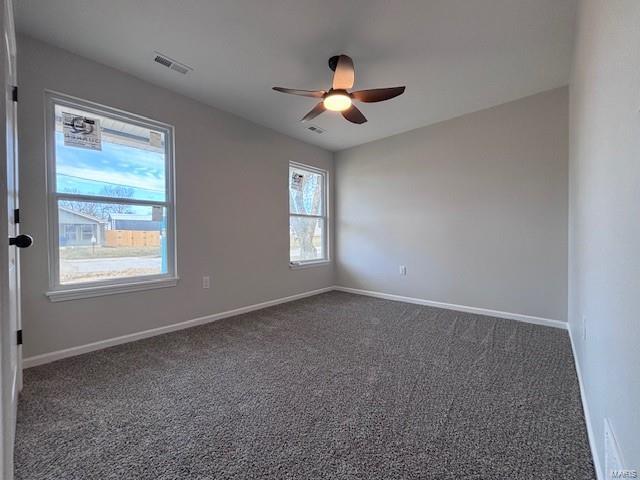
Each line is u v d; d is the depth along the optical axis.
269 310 3.66
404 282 4.12
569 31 2.07
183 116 2.94
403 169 4.09
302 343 2.57
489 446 1.33
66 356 2.23
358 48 2.26
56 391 1.78
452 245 3.66
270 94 2.95
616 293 0.97
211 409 1.61
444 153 3.70
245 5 1.83
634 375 0.77
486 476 1.16
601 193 1.23
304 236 4.54
